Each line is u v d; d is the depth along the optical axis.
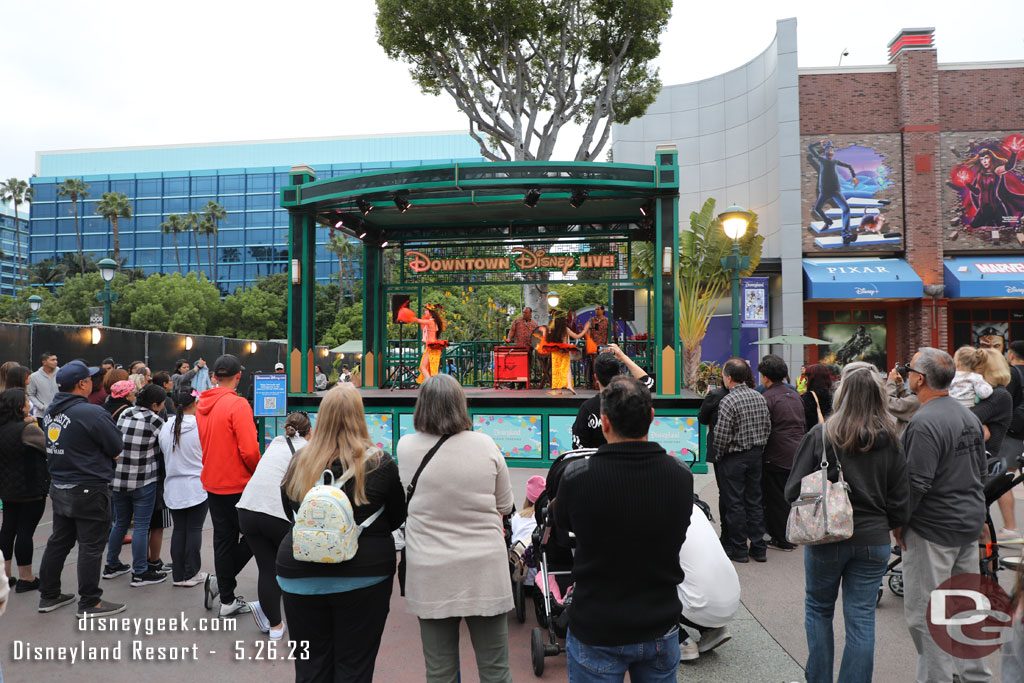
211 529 7.32
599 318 14.28
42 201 107.00
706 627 3.95
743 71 25.44
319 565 2.93
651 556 2.38
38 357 15.56
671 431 10.63
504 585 3.10
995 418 5.73
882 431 3.14
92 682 3.86
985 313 22.48
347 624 3.02
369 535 3.04
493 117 17.89
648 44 18.14
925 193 22.19
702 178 26.53
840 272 21.94
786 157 22.81
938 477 3.41
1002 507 6.42
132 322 54.38
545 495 4.20
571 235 13.77
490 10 17.03
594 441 4.86
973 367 5.88
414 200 11.71
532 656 3.98
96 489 4.84
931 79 22.14
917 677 3.54
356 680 3.01
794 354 22.39
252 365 26.34
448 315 19.66
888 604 4.99
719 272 21.14
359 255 79.38
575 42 18.02
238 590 5.48
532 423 10.88
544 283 13.83
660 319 10.86
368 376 14.27
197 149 115.00
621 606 2.35
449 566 3.01
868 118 22.59
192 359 22.47
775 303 23.42
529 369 14.16
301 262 11.55
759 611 4.91
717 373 20.91
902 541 3.52
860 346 22.89
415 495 3.11
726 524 6.11
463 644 4.39
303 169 11.57
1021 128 22.05
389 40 17.73
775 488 6.46
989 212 22.06
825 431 3.24
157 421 5.70
